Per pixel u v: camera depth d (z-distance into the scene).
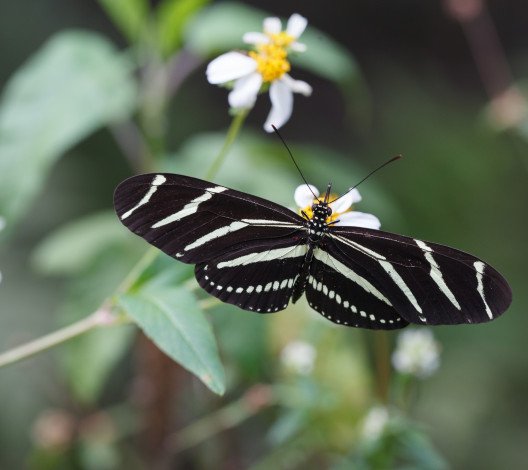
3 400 0.74
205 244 0.57
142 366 0.69
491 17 1.21
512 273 0.89
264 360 0.64
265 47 0.59
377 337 0.65
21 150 0.64
